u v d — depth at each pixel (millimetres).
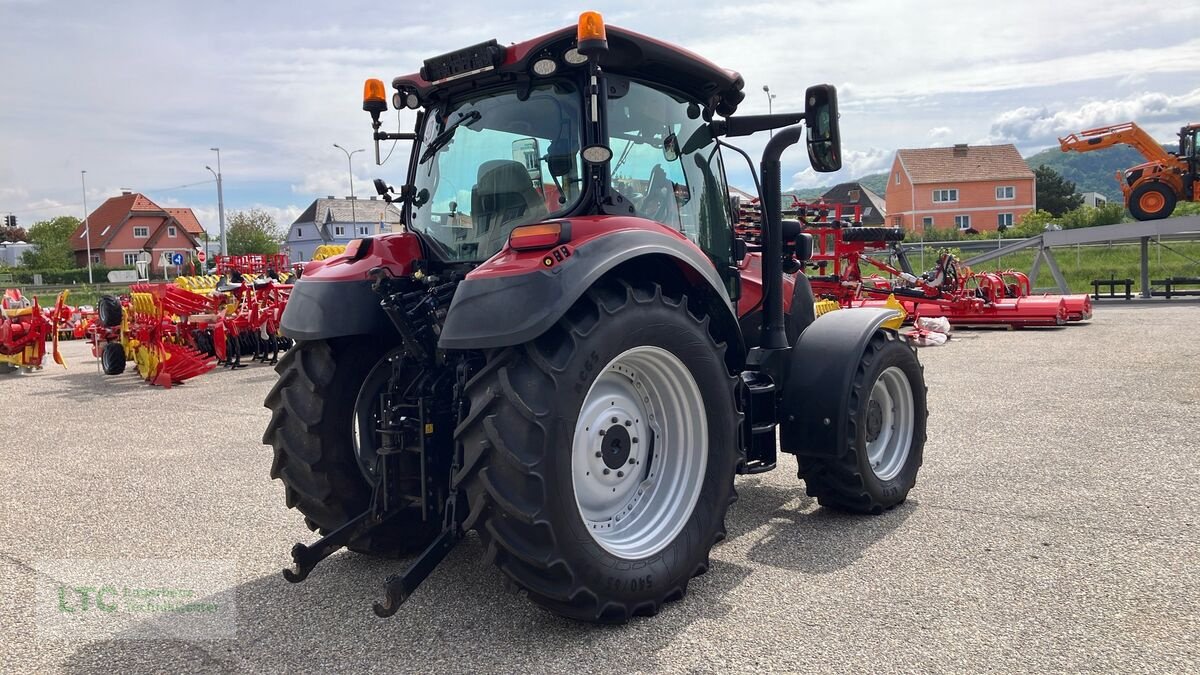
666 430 3463
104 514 4805
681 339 3289
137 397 9641
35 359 12727
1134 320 15297
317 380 3590
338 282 3613
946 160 66062
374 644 3016
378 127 4094
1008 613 3080
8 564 4000
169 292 10750
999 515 4266
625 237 3154
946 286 14594
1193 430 6051
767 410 4094
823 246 14008
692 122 4102
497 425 2840
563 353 2918
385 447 3387
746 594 3348
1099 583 3334
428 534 3943
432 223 3898
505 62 3461
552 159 3467
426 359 3324
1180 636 2861
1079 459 5340
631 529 3293
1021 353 11078
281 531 4422
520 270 2918
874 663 2734
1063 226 41562
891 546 3857
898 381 4527
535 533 2861
